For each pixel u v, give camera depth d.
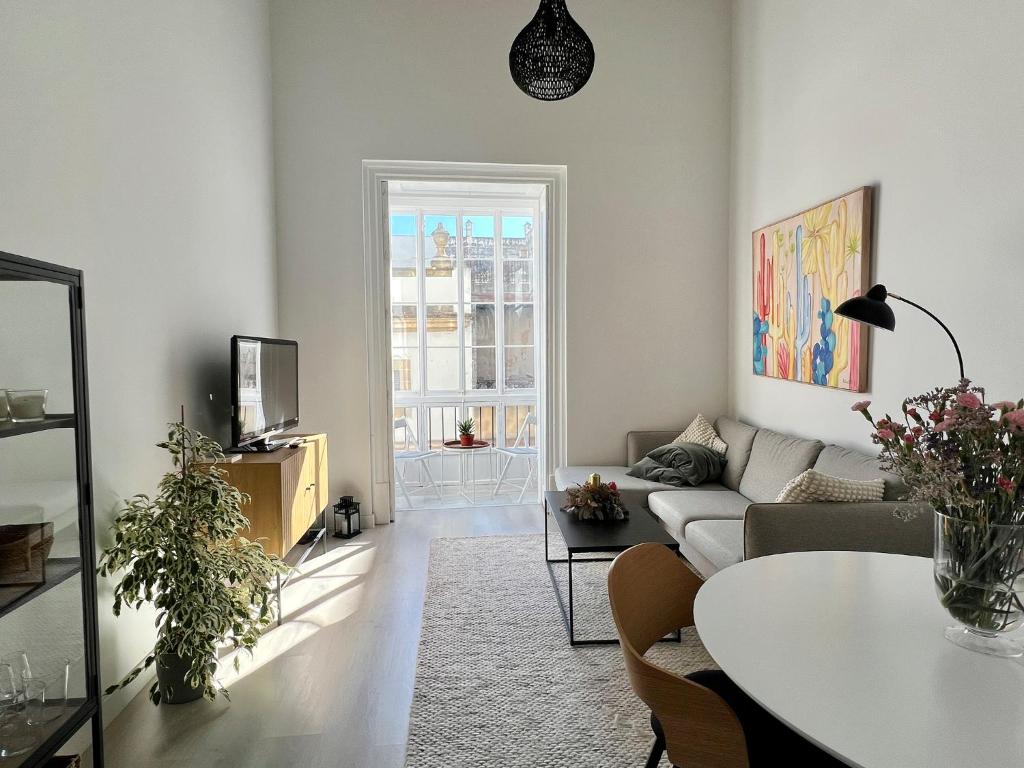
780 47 3.85
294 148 4.29
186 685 2.24
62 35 1.91
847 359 3.15
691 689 1.15
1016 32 2.17
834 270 3.24
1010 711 0.98
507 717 2.11
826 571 1.59
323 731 2.07
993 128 2.27
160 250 2.58
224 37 3.37
